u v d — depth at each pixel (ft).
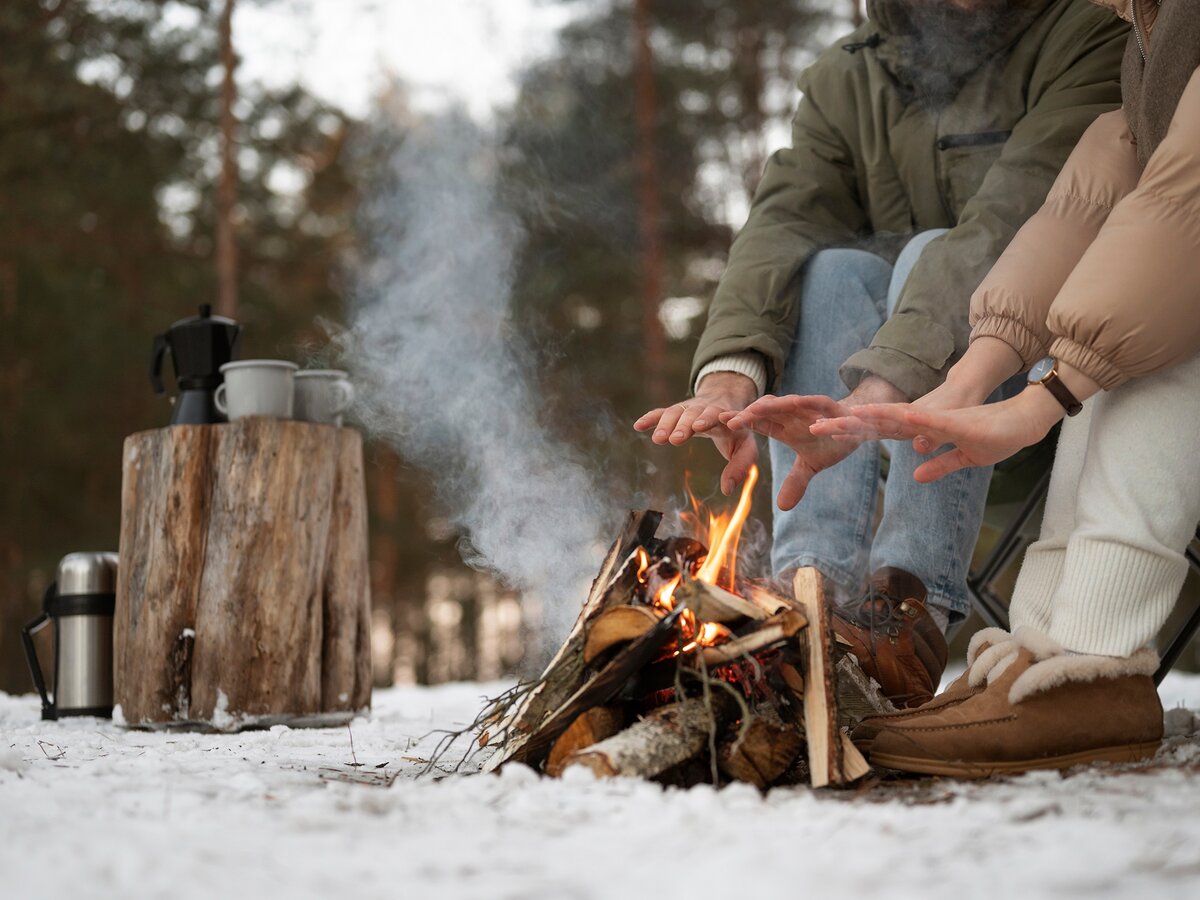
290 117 39.22
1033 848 3.16
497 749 4.86
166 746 6.48
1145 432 4.61
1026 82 6.38
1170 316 4.45
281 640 8.21
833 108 7.00
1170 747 5.03
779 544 6.28
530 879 2.88
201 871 2.89
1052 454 6.70
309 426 8.43
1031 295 4.97
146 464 8.46
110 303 38.42
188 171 38.34
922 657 5.57
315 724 8.50
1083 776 4.24
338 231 41.47
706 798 3.81
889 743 4.62
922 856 3.08
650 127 37.04
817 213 6.93
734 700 4.51
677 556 4.83
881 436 4.62
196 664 8.15
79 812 3.74
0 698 11.82
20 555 38.32
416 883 2.84
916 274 5.71
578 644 4.60
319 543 8.48
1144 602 4.59
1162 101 4.80
